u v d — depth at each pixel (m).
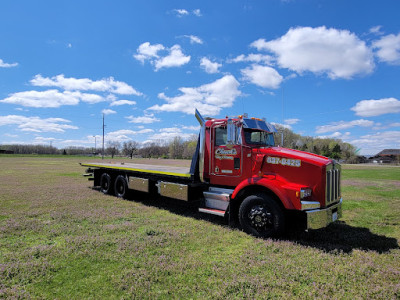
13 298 2.72
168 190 6.95
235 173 5.66
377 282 3.21
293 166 4.86
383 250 4.35
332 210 4.90
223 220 6.06
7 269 3.33
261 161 5.23
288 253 4.07
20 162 34.03
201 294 2.87
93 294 2.85
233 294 2.88
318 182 4.63
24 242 4.39
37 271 3.32
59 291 2.90
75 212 6.48
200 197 6.75
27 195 8.88
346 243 4.68
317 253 4.11
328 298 2.81
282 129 6.57
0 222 5.51
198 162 6.44
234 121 5.62
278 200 4.91
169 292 2.89
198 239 4.67
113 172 9.51
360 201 8.95
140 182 7.93
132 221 5.83
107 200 8.34
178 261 3.70
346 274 3.39
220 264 3.63
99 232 4.91
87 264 3.56
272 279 3.22
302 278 3.26
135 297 2.78
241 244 4.49
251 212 4.96
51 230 5.00
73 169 21.91
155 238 4.62
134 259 3.73
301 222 4.75
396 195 10.31
